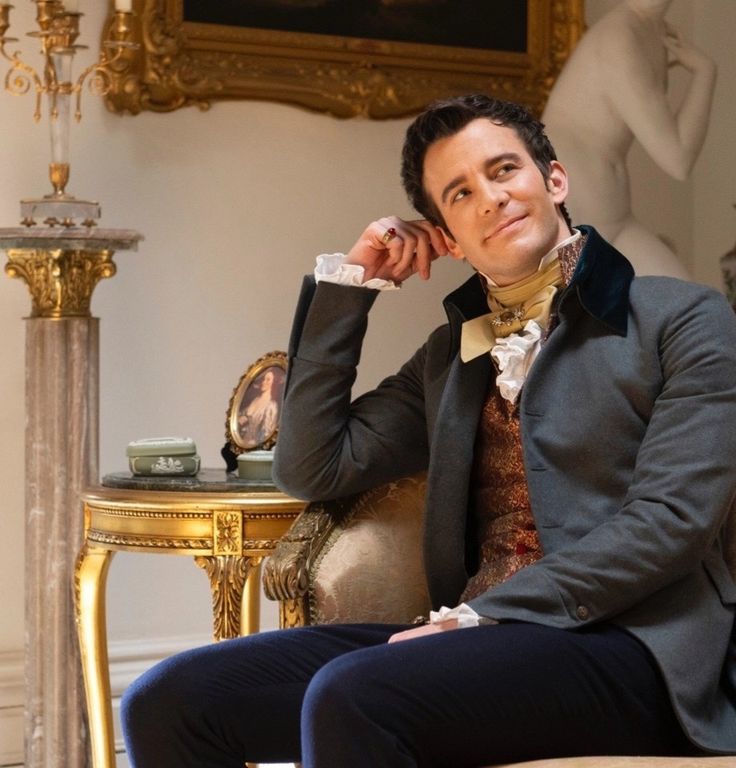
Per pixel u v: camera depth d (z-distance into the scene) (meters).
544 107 8.37
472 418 4.32
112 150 7.46
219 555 5.41
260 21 7.71
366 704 3.50
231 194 7.75
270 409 6.01
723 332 3.91
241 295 7.80
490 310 4.43
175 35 7.49
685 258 8.95
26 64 7.26
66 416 6.61
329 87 7.84
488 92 8.24
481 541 4.36
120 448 7.57
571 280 4.05
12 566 7.32
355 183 8.03
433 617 3.88
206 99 7.62
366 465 4.61
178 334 7.67
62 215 6.61
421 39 8.08
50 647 6.64
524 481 4.21
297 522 4.67
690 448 3.76
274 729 4.19
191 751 4.13
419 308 8.20
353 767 3.49
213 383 7.76
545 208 4.14
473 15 8.19
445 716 3.55
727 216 8.70
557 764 3.43
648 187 8.82
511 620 3.77
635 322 4.01
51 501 6.62
